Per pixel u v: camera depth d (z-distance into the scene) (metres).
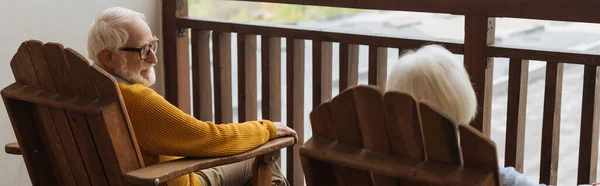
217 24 3.30
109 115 1.98
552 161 2.67
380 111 1.52
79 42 3.35
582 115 2.55
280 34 3.10
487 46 2.61
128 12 2.29
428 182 1.46
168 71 3.59
